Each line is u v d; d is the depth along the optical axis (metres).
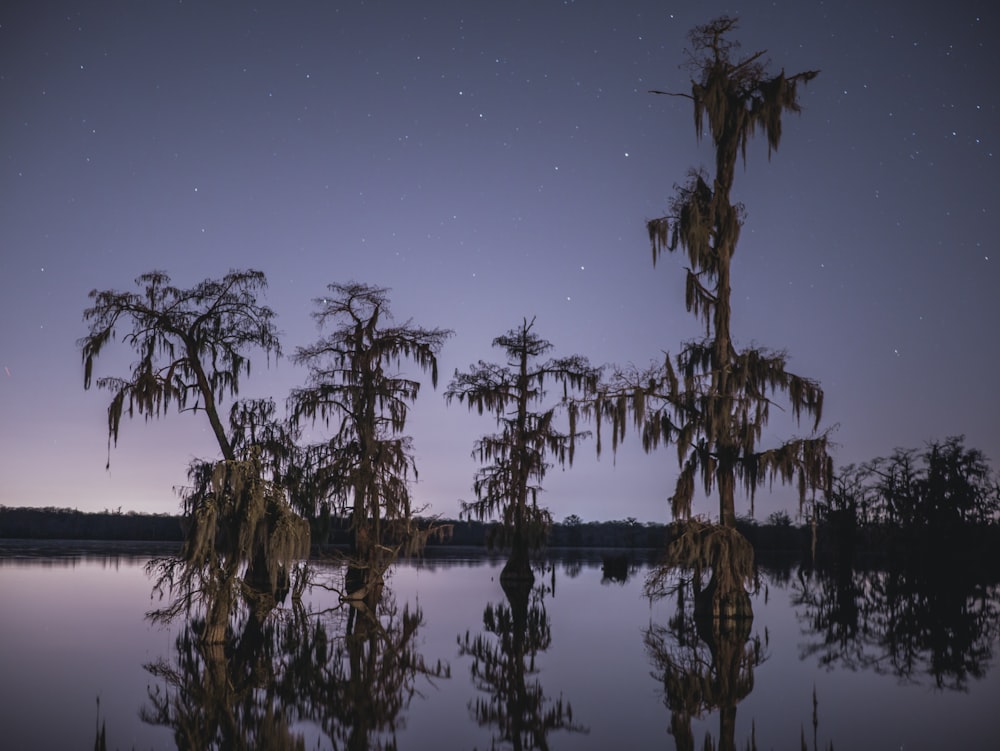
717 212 26.62
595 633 24.41
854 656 21.05
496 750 12.12
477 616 28.23
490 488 41.03
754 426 25.22
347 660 19.25
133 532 111.31
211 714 14.09
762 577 54.25
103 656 19.06
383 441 32.94
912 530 60.22
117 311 25.20
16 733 12.58
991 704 15.40
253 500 20.31
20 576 39.84
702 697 15.89
